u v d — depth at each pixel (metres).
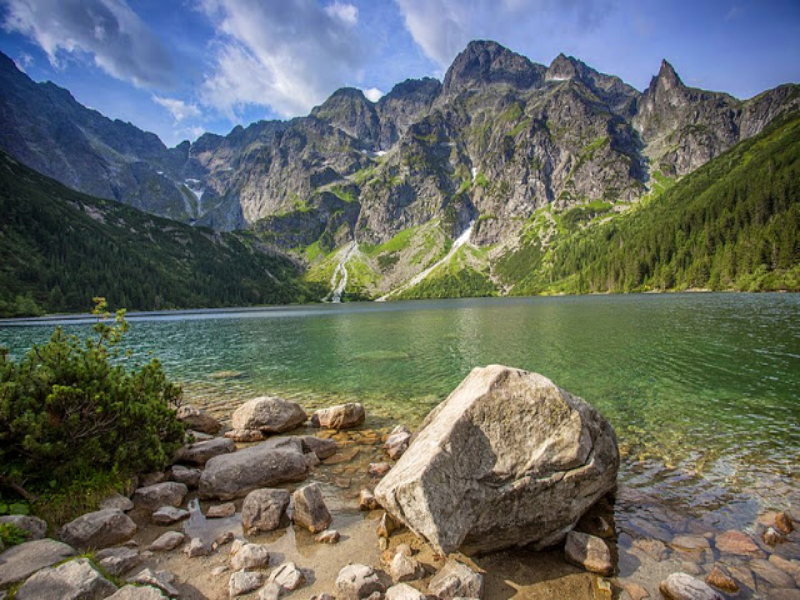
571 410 10.27
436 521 8.48
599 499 11.34
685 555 9.03
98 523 9.30
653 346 38.22
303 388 28.36
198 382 31.11
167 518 10.48
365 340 55.78
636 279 181.50
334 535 9.77
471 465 9.50
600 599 7.81
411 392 26.47
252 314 148.00
